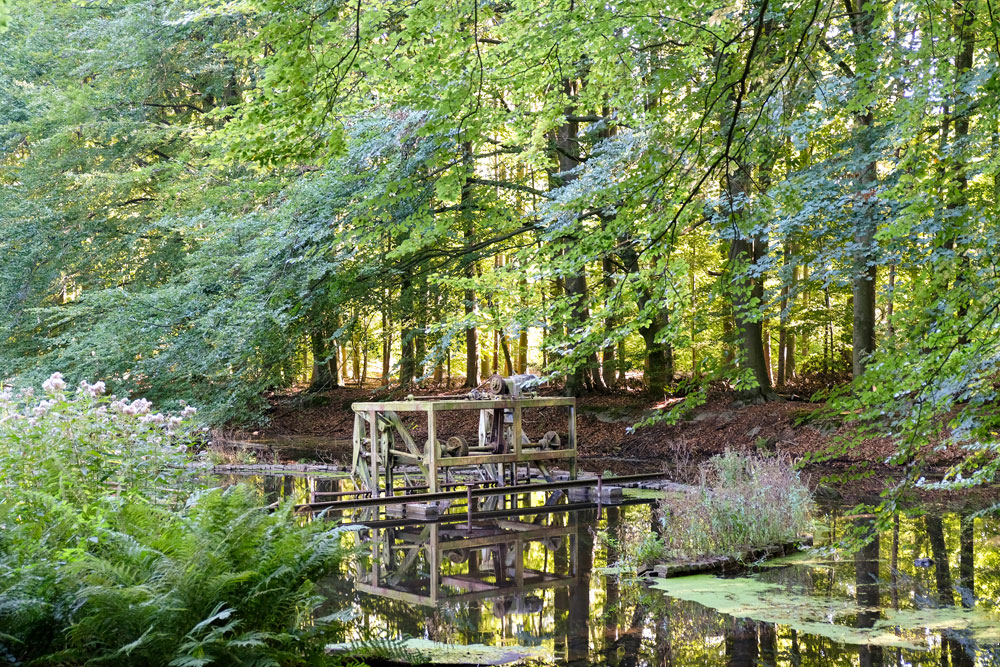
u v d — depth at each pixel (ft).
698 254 79.41
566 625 19.44
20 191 69.10
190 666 12.00
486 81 18.22
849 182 38.04
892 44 18.65
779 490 30.99
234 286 54.90
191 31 64.28
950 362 13.97
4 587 13.01
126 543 14.19
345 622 17.80
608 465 57.52
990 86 15.75
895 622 19.29
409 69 16.83
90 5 73.31
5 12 25.63
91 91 65.92
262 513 15.99
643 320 16.26
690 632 18.72
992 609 20.25
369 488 40.34
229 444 61.41
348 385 109.29
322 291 54.29
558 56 19.53
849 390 14.97
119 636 12.96
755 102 17.01
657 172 15.61
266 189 54.85
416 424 77.61
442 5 15.76
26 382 56.90
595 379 82.79
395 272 62.03
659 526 32.71
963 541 28.84
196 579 13.35
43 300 67.26
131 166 69.87
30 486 18.99
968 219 14.80
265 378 59.72
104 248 67.82
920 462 15.28
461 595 22.48
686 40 19.99
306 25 14.44
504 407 41.60
